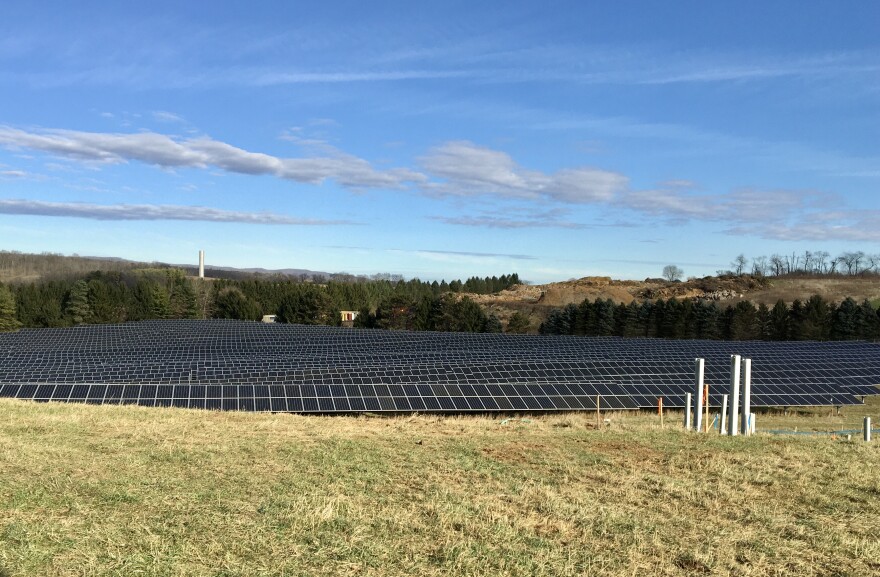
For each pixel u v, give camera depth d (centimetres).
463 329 9069
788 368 3716
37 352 5828
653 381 3403
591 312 8919
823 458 1642
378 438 1795
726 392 3325
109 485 1161
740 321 8144
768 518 1144
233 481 1252
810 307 7856
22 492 1081
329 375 3656
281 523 1000
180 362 4678
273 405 2930
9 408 2141
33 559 810
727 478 1419
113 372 4025
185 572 805
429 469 1411
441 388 3159
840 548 1009
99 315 9938
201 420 2097
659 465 1540
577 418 2639
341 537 956
